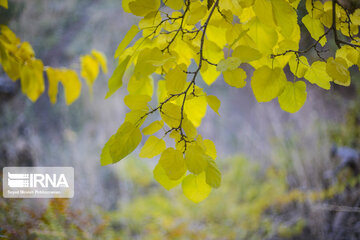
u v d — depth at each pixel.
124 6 1.05
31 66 1.46
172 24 1.04
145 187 5.27
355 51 1.07
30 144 4.79
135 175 5.16
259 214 4.11
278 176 4.51
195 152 0.90
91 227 3.13
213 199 4.49
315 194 3.58
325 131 4.07
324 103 4.22
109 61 6.29
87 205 3.93
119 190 5.04
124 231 3.77
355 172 3.44
